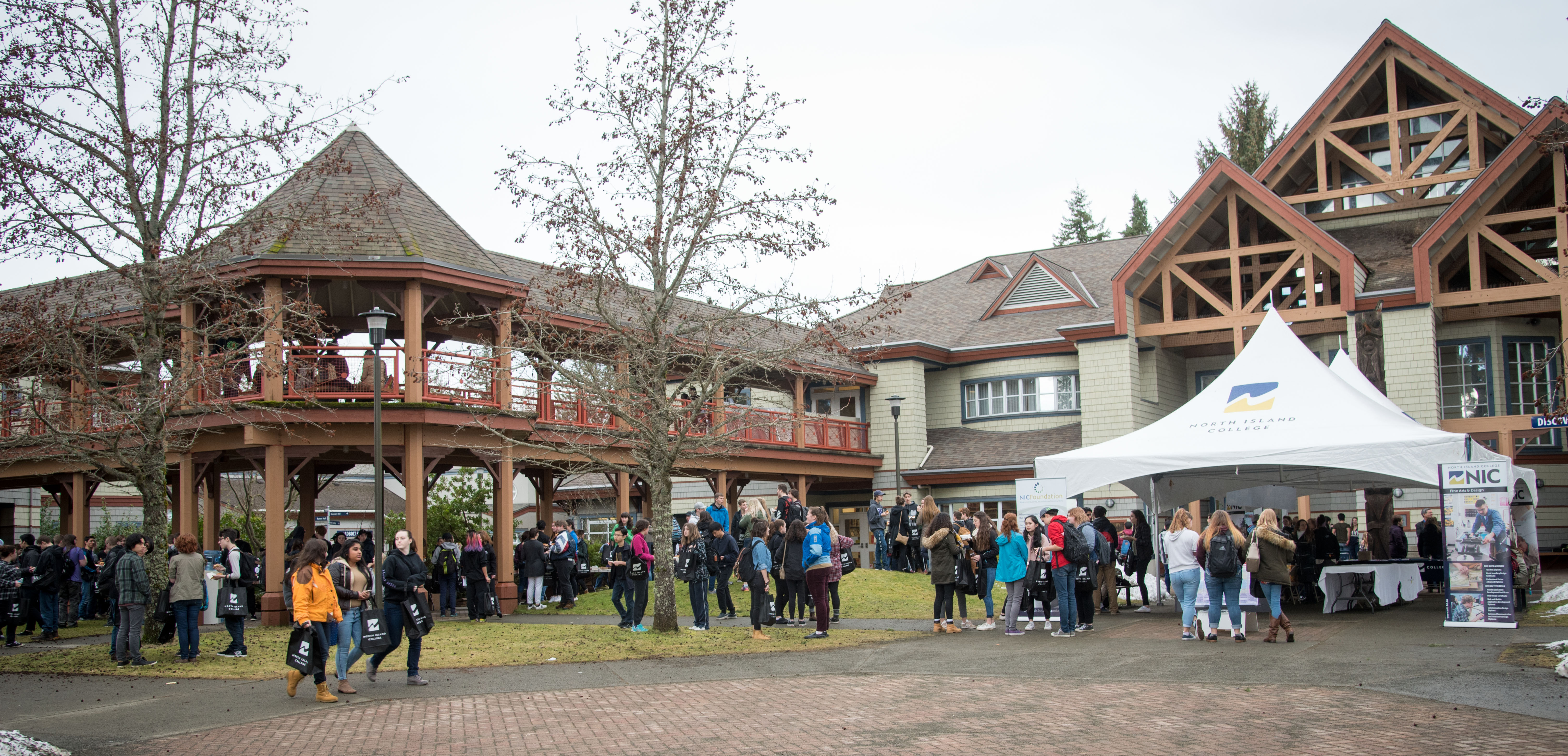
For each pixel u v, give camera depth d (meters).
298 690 11.75
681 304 20.95
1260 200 28.31
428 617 11.87
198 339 18.88
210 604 19.61
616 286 16.22
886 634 15.72
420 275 19.64
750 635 15.73
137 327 18.16
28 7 14.77
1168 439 18.20
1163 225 29.28
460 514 30.52
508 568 21.34
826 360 21.27
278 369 16.66
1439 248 26.73
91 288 19.47
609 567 24.23
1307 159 31.28
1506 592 14.63
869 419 33.84
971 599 20.72
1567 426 16.23
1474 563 14.88
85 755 8.77
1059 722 9.10
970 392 34.25
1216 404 18.52
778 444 29.27
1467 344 27.94
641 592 16.56
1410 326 26.38
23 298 21.88
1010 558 15.26
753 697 10.82
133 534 14.12
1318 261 28.58
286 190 20.69
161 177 15.45
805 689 11.23
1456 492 15.07
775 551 17.44
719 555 18.64
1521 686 9.93
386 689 11.72
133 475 15.63
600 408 16.94
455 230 21.52
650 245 15.85
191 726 9.91
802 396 30.23
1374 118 29.72
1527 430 26.03
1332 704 9.42
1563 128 17.73
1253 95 57.50
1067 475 18.34
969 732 8.87
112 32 15.29
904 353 33.09
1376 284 27.80
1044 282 34.28
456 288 20.45
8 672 13.82
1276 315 18.98
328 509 42.00
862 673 12.16
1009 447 32.31
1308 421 17.30
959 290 37.56
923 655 13.42
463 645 15.08
